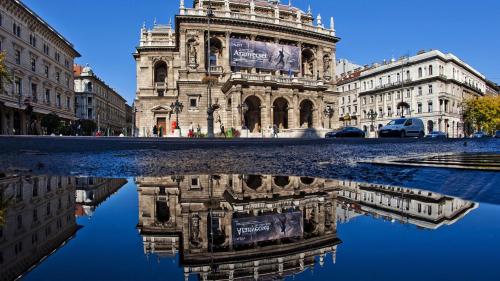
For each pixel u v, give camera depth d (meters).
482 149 11.64
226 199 2.96
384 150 10.98
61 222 1.94
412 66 70.88
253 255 1.42
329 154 9.38
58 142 14.17
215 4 53.44
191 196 3.13
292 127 46.25
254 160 7.86
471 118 74.94
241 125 42.41
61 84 59.22
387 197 2.91
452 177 3.96
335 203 2.65
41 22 49.78
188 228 1.94
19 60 45.09
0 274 1.01
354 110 84.81
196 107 47.84
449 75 69.94
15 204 2.54
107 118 103.56
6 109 43.06
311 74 57.50
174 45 59.09
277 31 53.31
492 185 3.34
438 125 66.06
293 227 1.94
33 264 1.13
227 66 49.31
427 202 2.58
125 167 6.37
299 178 4.60
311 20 61.53
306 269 1.17
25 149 10.87
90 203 2.66
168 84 58.81
